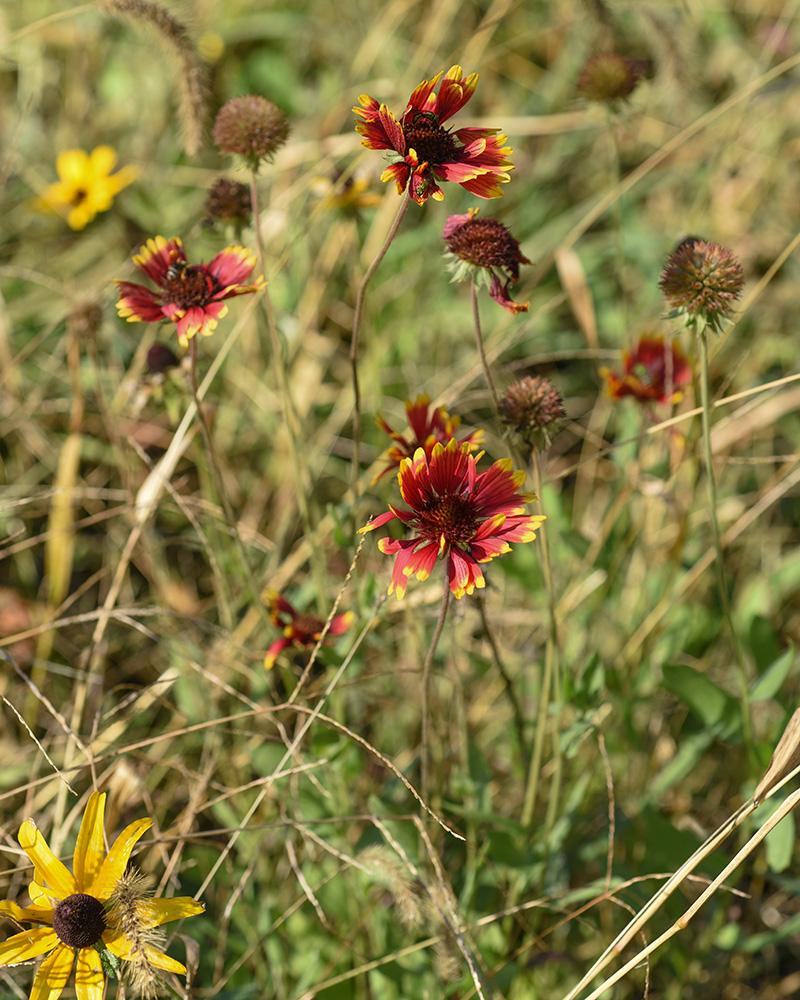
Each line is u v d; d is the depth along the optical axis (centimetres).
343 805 101
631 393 104
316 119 157
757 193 150
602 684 97
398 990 98
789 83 125
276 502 128
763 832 86
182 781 107
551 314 145
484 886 101
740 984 105
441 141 88
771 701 113
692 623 112
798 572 112
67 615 117
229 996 96
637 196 154
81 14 156
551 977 102
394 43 167
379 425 95
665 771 104
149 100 164
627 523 115
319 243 143
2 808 105
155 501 105
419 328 143
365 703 110
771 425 135
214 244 143
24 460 129
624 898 99
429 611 103
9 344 131
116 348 129
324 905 101
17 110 159
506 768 110
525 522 87
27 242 152
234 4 173
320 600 101
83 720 109
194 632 114
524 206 160
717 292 91
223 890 103
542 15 177
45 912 86
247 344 135
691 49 117
